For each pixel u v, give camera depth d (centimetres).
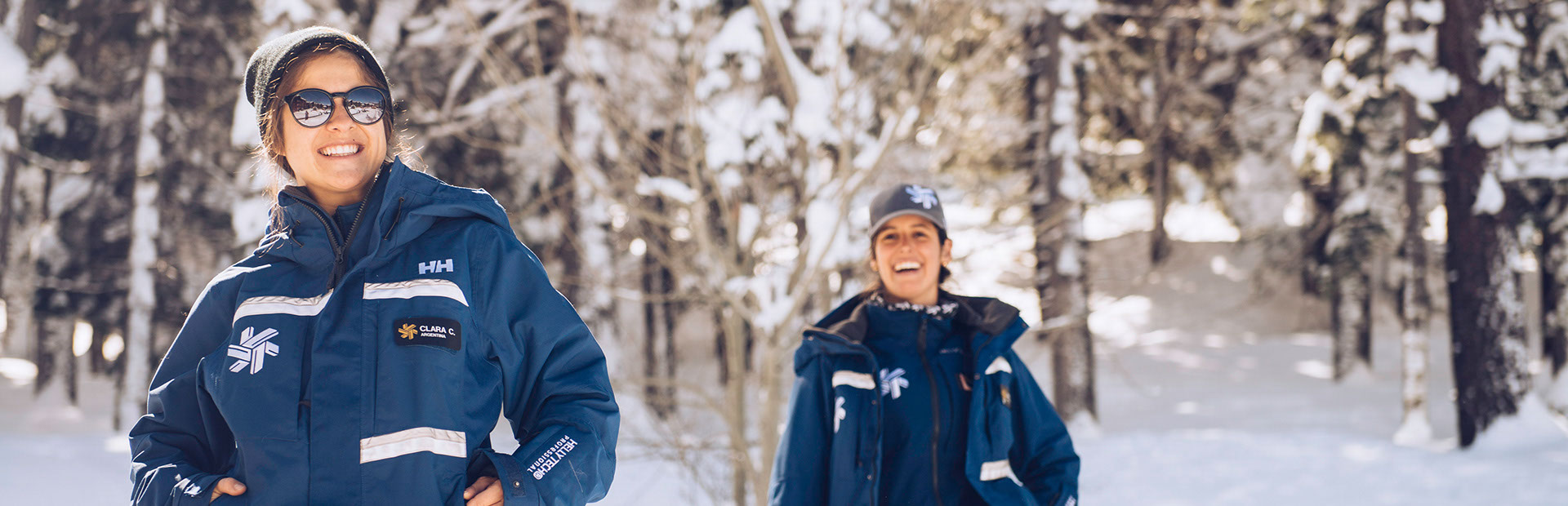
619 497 982
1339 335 2242
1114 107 1745
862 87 742
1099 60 1708
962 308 288
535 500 146
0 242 1443
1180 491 1085
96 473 1188
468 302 154
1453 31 1239
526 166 1461
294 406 147
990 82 868
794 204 798
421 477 145
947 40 764
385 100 167
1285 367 2444
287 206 157
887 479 271
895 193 303
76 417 2083
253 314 154
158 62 1630
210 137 1725
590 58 1071
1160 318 2906
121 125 1800
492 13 1333
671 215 861
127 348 1703
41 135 1814
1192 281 3045
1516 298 1238
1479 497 949
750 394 1061
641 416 1178
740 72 789
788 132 770
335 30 170
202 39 1661
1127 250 3002
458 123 1361
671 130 820
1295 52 1886
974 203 1030
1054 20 1518
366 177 167
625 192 944
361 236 156
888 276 298
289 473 145
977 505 269
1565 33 1519
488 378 155
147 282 1703
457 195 162
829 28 718
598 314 1366
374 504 144
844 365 275
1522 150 1245
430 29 1325
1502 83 1226
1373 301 2341
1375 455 1220
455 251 156
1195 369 2467
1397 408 1830
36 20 1459
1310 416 1791
